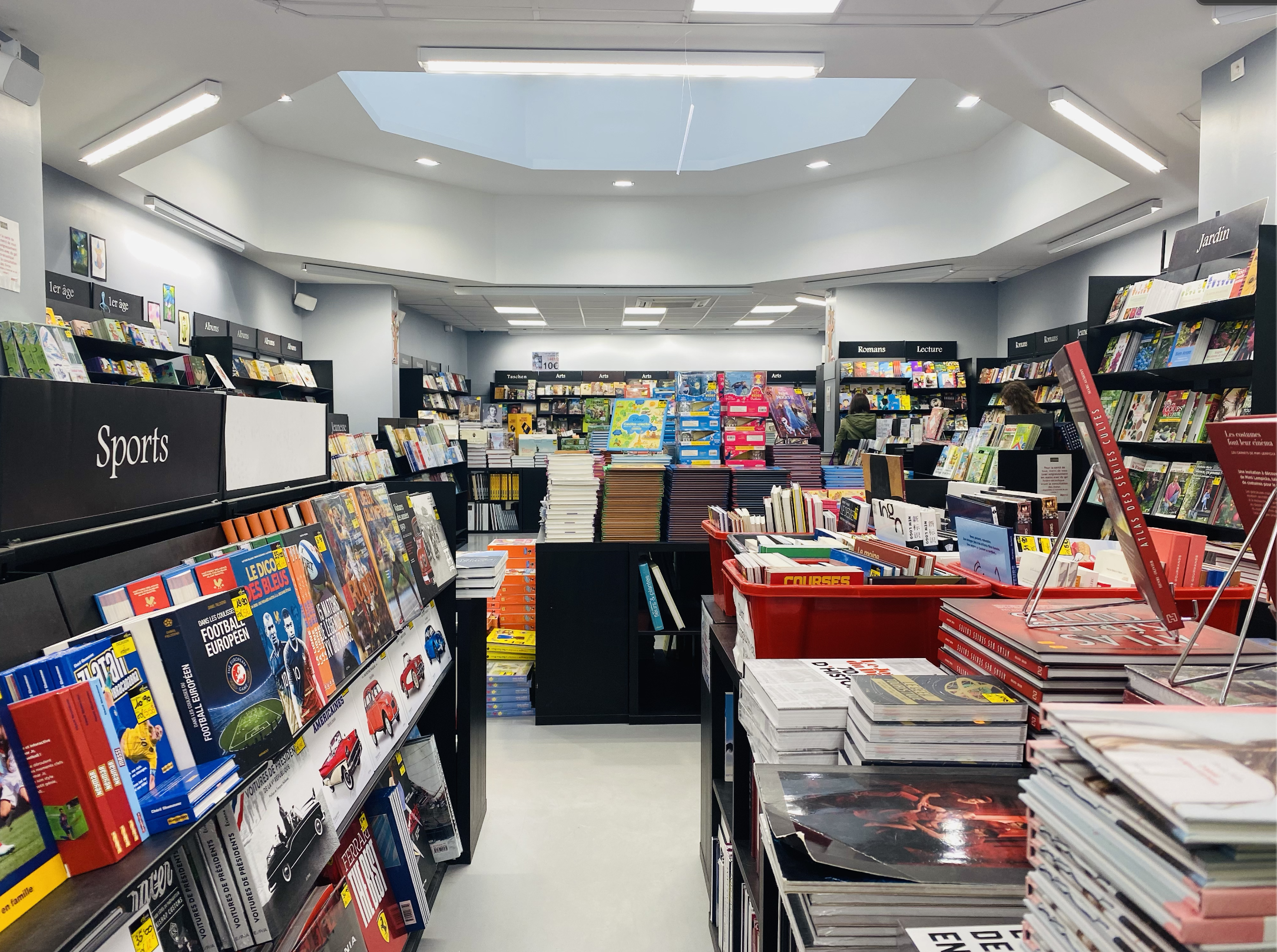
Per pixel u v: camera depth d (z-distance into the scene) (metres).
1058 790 0.68
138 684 0.93
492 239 10.28
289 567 1.40
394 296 10.75
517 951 2.12
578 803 2.99
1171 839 0.53
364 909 1.72
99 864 0.80
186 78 4.55
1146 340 4.54
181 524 1.37
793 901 1.04
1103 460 1.11
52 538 1.03
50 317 4.95
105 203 6.25
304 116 7.64
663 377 16.58
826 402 10.81
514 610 4.50
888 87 7.50
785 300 12.09
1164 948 0.54
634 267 10.37
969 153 8.79
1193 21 3.72
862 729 1.21
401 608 1.97
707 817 2.41
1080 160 6.75
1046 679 1.18
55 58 4.21
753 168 9.20
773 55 4.29
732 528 2.65
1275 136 3.70
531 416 15.22
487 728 3.79
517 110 9.15
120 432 1.20
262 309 9.21
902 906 0.95
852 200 9.55
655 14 3.85
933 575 1.76
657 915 2.29
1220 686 1.01
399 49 4.27
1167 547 1.56
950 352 10.39
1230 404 3.88
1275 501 1.00
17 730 0.77
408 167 9.19
